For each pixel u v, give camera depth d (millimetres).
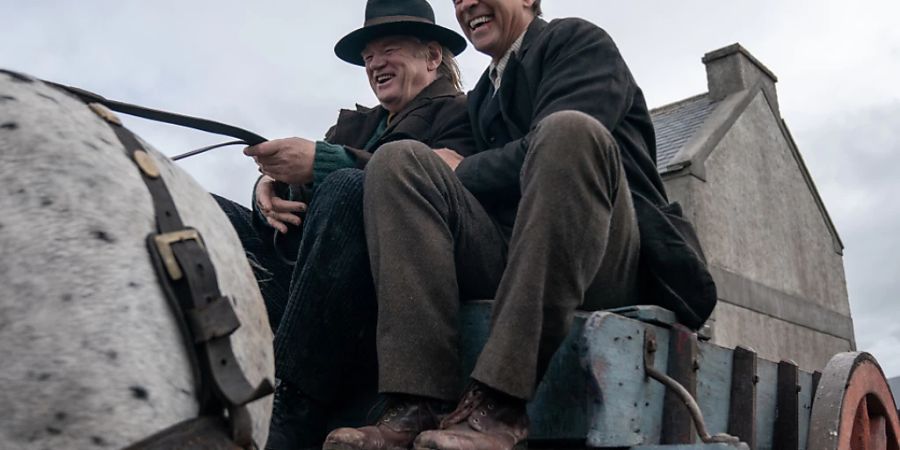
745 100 13273
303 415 1870
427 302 1650
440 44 2908
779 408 2396
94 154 1037
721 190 12320
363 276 1857
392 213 1705
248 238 2410
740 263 12516
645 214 2008
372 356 1912
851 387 2498
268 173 2076
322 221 1850
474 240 1841
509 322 1549
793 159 14570
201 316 1003
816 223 14969
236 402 988
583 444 1664
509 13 2357
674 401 1799
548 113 2020
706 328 2098
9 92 1049
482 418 1526
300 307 1848
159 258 1006
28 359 911
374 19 2818
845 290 15547
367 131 2854
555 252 1588
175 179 1144
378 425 1600
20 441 899
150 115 1430
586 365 1623
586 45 2135
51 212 972
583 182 1624
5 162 985
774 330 13141
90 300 948
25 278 932
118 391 934
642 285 2021
